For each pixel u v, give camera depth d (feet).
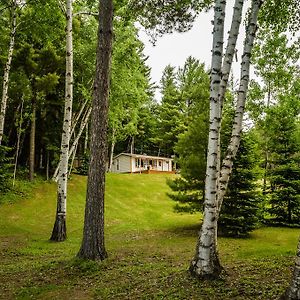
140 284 22.88
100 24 31.60
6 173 76.23
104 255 30.53
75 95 89.66
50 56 78.69
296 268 15.88
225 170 23.65
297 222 59.00
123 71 77.66
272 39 62.34
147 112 172.55
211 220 22.12
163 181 119.44
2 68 76.64
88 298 21.70
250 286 19.79
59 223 47.26
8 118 95.35
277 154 61.36
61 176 47.70
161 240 45.11
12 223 61.82
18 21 63.31
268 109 62.49
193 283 21.08
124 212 79.87
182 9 34.40
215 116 22.17
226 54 23.88
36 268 29.84
